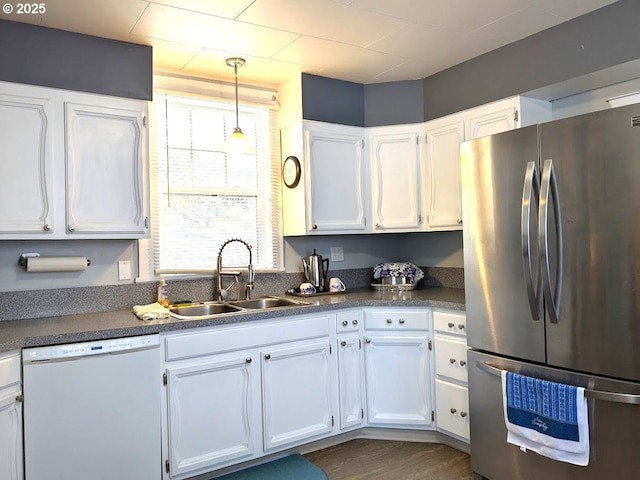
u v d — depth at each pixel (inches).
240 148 114.0
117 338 86.7
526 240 81.7
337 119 132.3
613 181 73.2
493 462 91.8
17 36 93.6
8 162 89.4
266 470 102.0
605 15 94.2
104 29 98.0
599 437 74.5
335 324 112.8
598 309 75.0
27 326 89.5
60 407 81.1
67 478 81.4
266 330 102.7
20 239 92.4
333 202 129.4
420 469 101.8
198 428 94.6
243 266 130.7
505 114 110.5
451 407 107.7
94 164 98.0
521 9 94.7
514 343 87.2
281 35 103.5
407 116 134.6
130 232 101.5
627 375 71.9
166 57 114.0
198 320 94.0
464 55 117.8
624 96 102.0
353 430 118.1
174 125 123.3
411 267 138.0
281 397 104.5
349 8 92.3
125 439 86.7
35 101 92.3
